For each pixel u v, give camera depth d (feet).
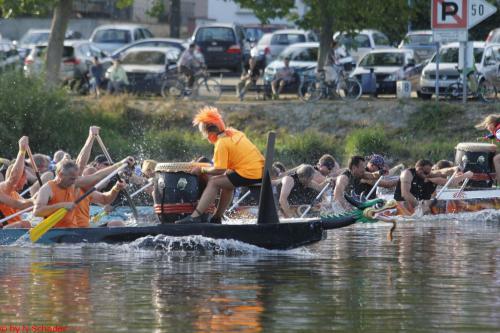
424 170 173.06
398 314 91.40
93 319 89.30
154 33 527.81
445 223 164.76
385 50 317.01
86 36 497.87
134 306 94.63
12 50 326.44
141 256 124.98
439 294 100.17
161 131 264.11
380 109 272.10
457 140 255.70
